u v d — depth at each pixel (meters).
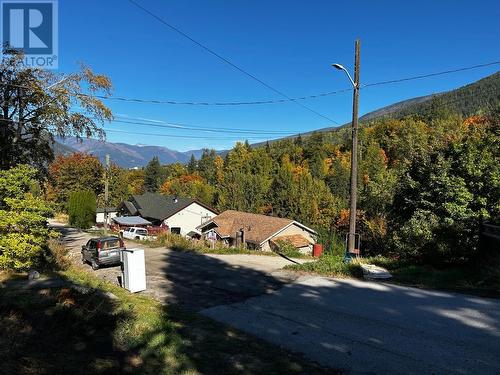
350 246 16.64
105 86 29.05
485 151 20.09
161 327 8.48
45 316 8.42
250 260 20.42
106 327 8.20
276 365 6.59
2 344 6.60
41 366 5.86
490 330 8.00
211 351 7.23
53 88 27.95
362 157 94.62
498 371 6.23
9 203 15.34
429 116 103.69
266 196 80.56
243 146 113.50
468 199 18.92
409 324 8.58
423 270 13.83
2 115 27.73
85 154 86.38
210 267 17.84
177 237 30.08
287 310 10.12
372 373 6.29
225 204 83.56
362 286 12.50
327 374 6.26
